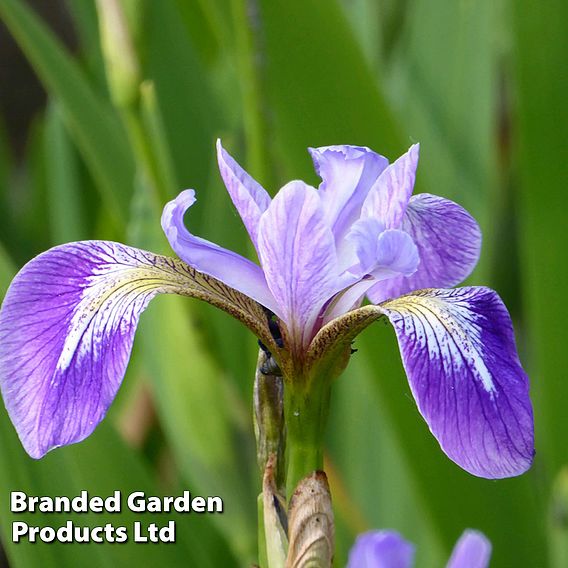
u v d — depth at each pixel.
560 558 0.55
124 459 0.53
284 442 0.46
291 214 0.45
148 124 0.56
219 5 0.57
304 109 0.55
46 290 0.45
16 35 0.57
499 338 0.45
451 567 0.45
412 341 0.45
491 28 0.60
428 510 0.56
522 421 0.45
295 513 0.45
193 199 0.46
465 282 0.59
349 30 0.55
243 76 0.54
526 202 0.57
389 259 0.46
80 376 0.45
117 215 0.59
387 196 0.46
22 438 0.44
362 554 0.45
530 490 0.56
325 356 0.46
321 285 0.45
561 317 0.57
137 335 0.58
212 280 0.47
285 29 0.55
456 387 0.45
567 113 0.57
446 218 0.48
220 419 0.56
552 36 0.56
